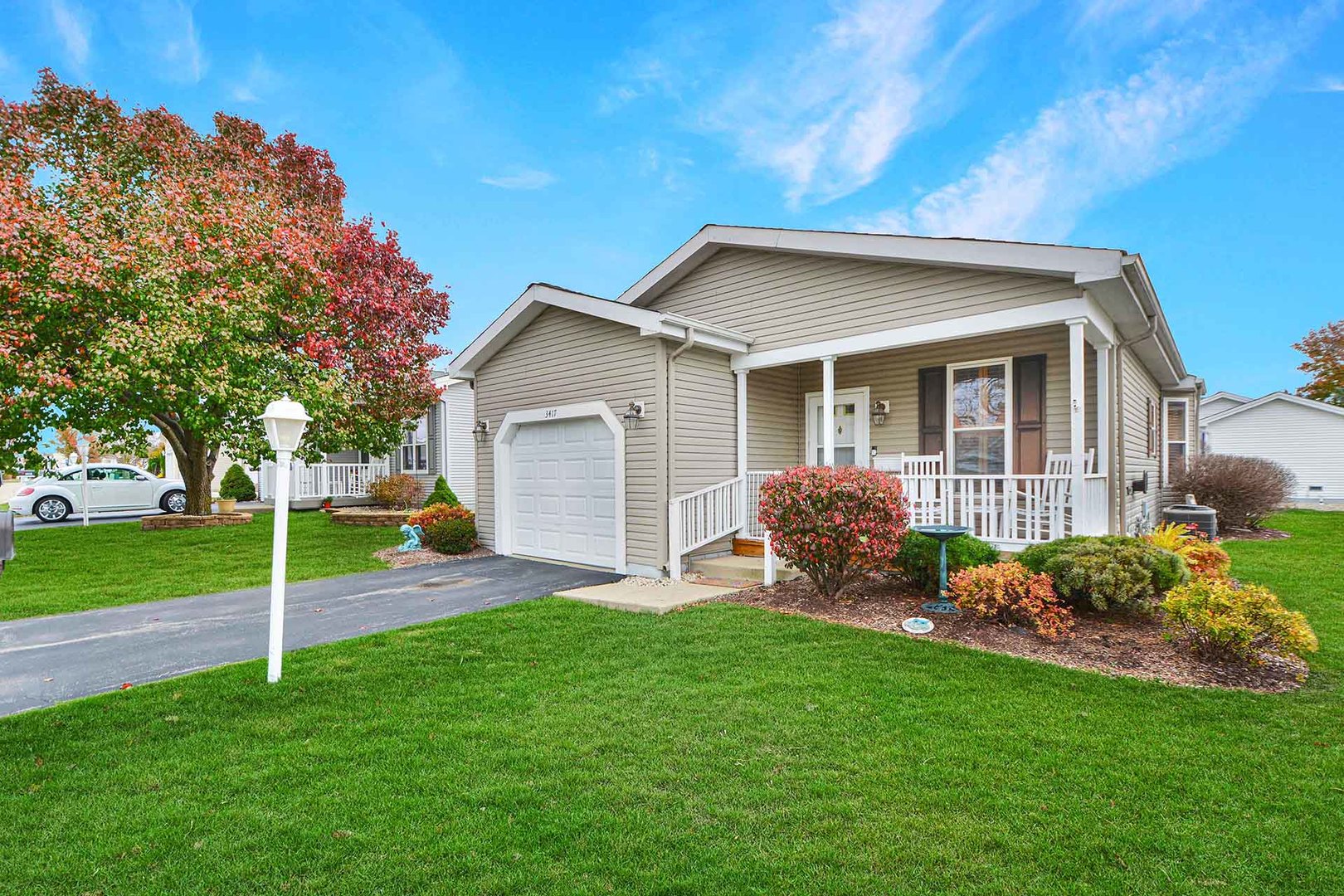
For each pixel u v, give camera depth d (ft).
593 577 26.96
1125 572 17.30
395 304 41.47
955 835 8.55
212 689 13.93
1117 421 27.09
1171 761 10.47
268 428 14.71
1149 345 31.24
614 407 28.30
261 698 13.51
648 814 9.11
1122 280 21.04
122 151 37.04
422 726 12.10
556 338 31.09
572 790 9.77
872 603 20.62
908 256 24.93
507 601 22.80
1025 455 28.37
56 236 27.55
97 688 14.28
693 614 20.12
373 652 16.57
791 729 11.80
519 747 11.19
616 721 12.26
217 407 32.53
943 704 12.84
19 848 8.38
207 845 8.41
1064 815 8.99
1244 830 8.59
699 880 7.70
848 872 7.84
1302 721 11.89
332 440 38.19
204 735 11.73
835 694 13.50
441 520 34.65
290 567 29.94
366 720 12.41
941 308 25.11
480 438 35.40
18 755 10.94
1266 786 9.66
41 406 28.86
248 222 33.91
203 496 43.60
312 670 15.19
